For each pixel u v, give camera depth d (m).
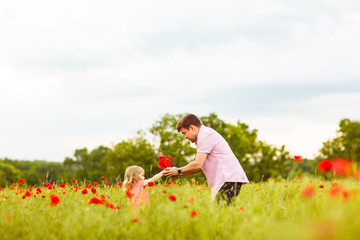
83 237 3.15
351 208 2.77
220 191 4.45
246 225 3.14
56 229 3.47
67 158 64.50
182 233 3.07
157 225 3.28
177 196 4.62
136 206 4.38
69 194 5.54
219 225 3.31
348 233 2.29
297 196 4.75
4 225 3.73
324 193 5.04
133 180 5.39
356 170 3.53
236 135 40.84
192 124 4.87
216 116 41.06
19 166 73.38
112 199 4.99
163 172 4.98
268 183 7.20
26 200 5.39
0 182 56.19
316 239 2.16
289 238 2.53
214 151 4.71
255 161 41.72
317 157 38.06
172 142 38.88
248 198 4.45
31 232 3.43
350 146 36.97
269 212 3.69
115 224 3.56
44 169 63.44
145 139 39.25
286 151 41.25
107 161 41.34
